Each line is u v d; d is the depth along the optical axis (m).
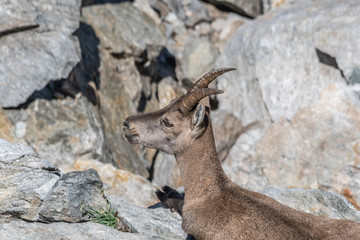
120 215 15.23
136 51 32.88
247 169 30.88
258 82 33.31
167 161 31.84
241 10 38.84
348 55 30.27
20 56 26.69
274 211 13.77
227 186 14.84
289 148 30.39
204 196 14.80
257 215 13.66
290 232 13.09
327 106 30.39
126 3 36.03
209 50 37.06
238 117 33.91
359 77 30.03
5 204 14.87
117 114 30.52
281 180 29.70
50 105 27.41
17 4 26.89
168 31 37.97
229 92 35.31
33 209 14.84
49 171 16.00
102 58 31.42
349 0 33.16
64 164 26.31
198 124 14.59
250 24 36.56
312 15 32.81
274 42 32.91
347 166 28.38
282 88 32.06
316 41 31.38
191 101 14.80
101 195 15.31
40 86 26.66
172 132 15.45
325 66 31.34
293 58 32.16
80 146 27.05
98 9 33.50
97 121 28.56
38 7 27.59
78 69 29.22
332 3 34.19
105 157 27.64
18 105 26.27
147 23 35.31
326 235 12.95
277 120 31.72
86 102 28.64
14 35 26.97
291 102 31.58
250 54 34.00
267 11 39.19
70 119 27.47
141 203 24.34
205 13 38.97
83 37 31.05
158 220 15.58
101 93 30.34
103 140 28.03
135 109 31.66
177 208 16.61
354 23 30.73
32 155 16.05
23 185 15.22
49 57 27.09
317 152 29.53
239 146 31.94
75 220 14.57
